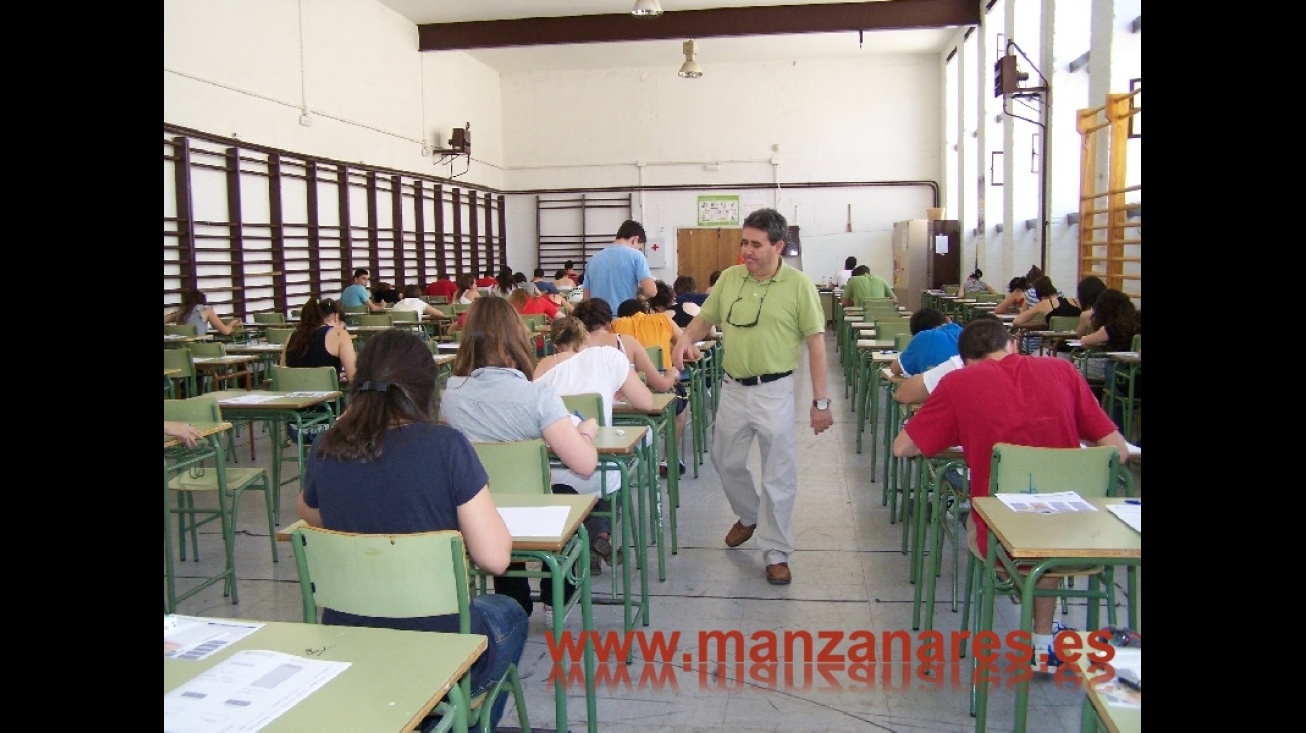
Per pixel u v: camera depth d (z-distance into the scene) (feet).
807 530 14.21
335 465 6.21
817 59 52.24
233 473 12.60
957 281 47.96
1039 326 26.35
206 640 4.99
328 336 17.49
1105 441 8.72
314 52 35.01
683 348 12.64
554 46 48.57
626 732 8.26
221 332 26.50
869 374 21.47
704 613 10.96
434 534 5.71
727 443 12.26
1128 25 27.14
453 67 47.98
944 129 50.98
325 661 4.74
